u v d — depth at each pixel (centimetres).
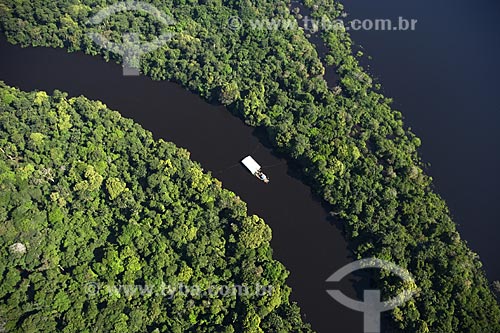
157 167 19588
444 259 17550
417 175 19838
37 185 19000
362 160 19988
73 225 18188
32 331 15700
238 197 19475
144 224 18125
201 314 16638
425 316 16588
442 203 19475
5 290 16638
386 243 17950
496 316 16675
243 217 18712
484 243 18700
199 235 18088
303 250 18662
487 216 19338
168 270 17162
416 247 18000
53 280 16862
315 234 19038
